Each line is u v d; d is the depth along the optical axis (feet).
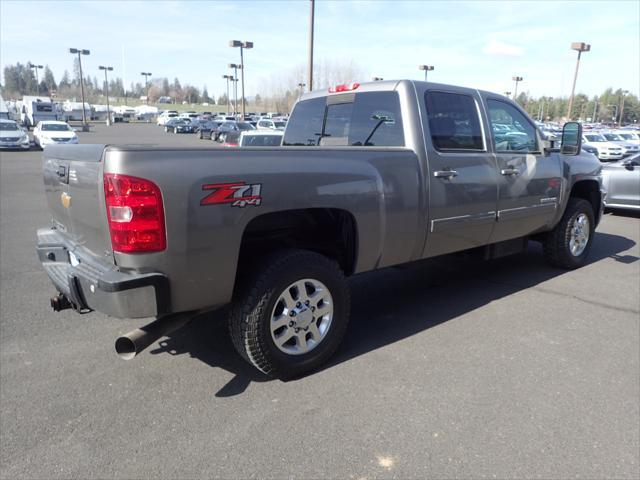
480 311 15.47
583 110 435.53
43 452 8.80
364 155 11.87
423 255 13.80
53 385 11.10
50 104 159.74
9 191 44.57
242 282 10.66
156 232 8.92
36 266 20.68
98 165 9.16
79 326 14.43
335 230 12.58
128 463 8.52
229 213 9.62
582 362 12.06
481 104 15.02
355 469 8.35
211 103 536.01
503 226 15.96
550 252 19.51
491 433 9.27
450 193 13.78
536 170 16.69
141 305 9.05
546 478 8.11
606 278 18.97
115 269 9.32
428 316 15.08
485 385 10.98
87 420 9.77
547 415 9.83
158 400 10.50
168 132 168.76
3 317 15.03
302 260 10.94
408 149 12.94
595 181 20.17
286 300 10.91
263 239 11.89
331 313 11.66
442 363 12.03
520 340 13.32
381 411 10.00
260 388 10.96
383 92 13.84
